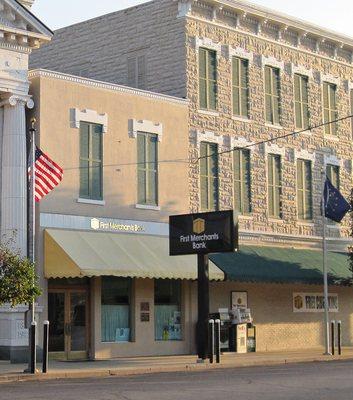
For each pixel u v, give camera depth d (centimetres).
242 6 3681
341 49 4244
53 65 3978
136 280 3241
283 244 3806
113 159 3203
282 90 3900
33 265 2458
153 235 3288
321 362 3025
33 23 2945
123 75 3697
